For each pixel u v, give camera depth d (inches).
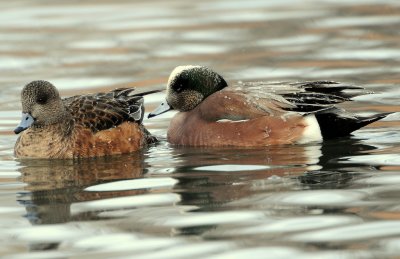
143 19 1032.2
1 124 665.6
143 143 595.5
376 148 549.6
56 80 793.6
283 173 499.5
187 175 506.9
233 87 605.6
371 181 470.9
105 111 584.1
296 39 912.3
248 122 580.4
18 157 580.4
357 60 814.5
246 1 1116.5
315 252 370.9
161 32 968.9
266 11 1056.8
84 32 979.3
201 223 414.6
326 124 575.8
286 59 832.9
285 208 430.6
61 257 379.6
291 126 573.6
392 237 384.5
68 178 515.8
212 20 1015.6
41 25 1015.6
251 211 428.5
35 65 851.4
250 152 561.0
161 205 446.9
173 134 609.3
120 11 1075.9
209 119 593.6
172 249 382.3
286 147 568.1
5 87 773.9
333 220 409.4
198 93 624.1
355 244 378.3
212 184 482.6
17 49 914.7
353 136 586.2
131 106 600.4
